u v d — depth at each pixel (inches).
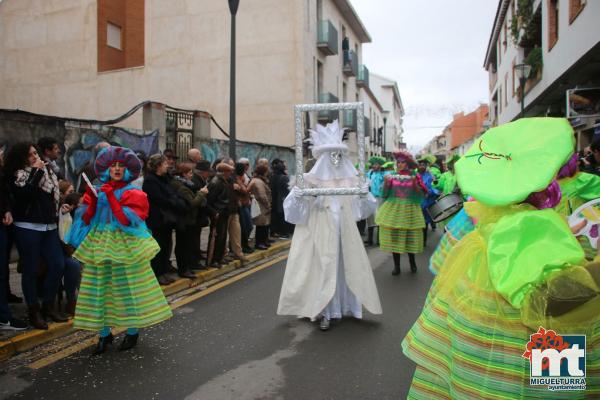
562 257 65.7
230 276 296.5
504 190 72.6
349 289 200.1
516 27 721.6
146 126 429.4
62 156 327.6
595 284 65.1
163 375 149.9
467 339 74.5
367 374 148.0
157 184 240.8
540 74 581.6
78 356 166.6
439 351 81.5
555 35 535.8
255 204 361.4
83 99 869.2
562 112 630.5
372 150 1451.8
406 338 90.4
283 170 434.9
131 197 163.6
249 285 271.3
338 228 196.4
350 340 177.8
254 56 785.6
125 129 383.2
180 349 171.9
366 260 197.2
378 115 1662.2
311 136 202.5
